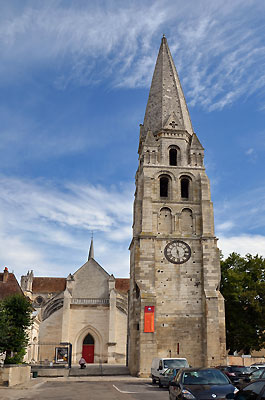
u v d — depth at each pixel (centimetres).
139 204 5519
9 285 5906
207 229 5325
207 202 5472
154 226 5334
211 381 1952
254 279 5784
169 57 6700
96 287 8244
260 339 5394
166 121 5953
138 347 4784
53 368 5247
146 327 4731
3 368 3444
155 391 3136
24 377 3988
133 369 4909
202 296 5050
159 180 5612
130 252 5912
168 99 6206
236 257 5966
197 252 5262
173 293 5056
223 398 1736
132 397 2664
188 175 5666
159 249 5234
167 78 6431
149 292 4922
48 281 10900
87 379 4500
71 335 7731
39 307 8450
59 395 2802
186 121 6144
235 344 5688
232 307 5603
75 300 7969
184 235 5325
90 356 7688
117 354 7631
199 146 5825
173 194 5531
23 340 3966
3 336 3759
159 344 4828
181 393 1800
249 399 1449
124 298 8419
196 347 4850
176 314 4966
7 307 4031
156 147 5712
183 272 5153
